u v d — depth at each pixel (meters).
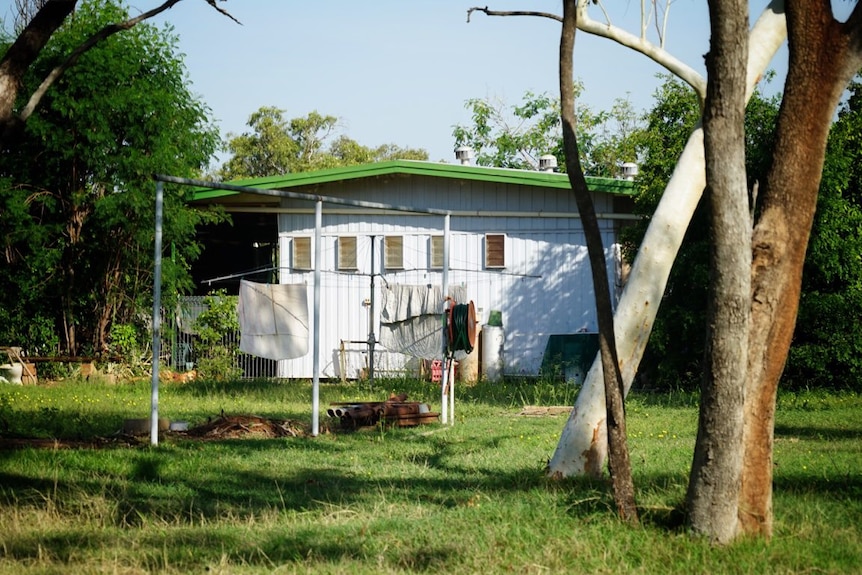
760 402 6.77
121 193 23.72
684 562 6.12
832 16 6.77
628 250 24.02
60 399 18.28
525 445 12.52
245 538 7.01
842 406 18.14
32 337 24.86
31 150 23.91
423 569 6.19
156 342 12.29
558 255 24.58
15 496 8.37
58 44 23.28
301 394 19.91
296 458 11.32
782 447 12.05
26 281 24.28
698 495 6.71
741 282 6.46
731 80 6.37
